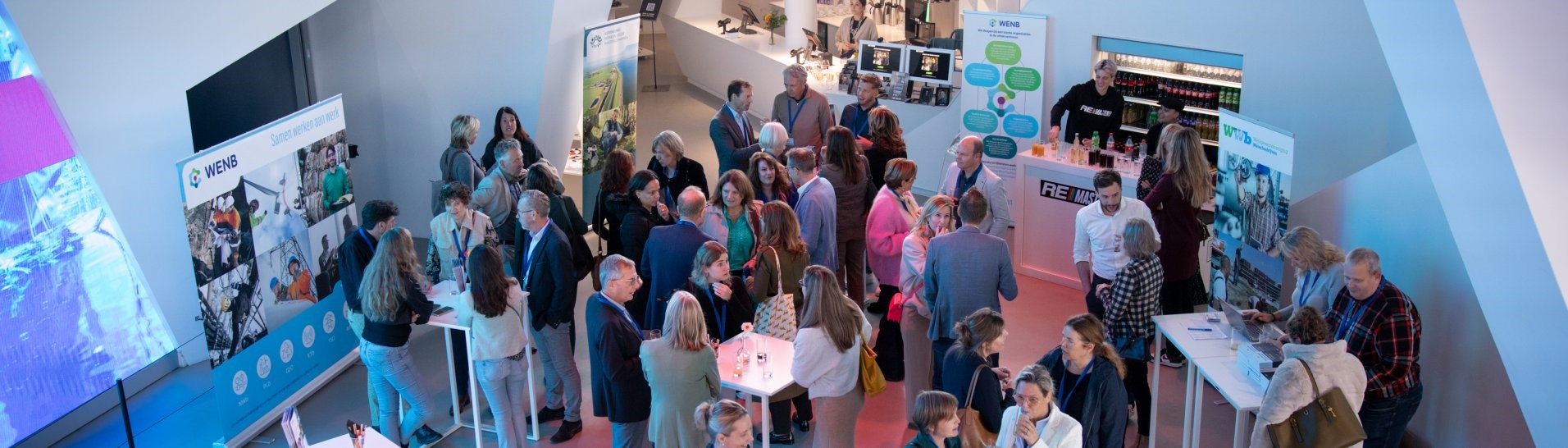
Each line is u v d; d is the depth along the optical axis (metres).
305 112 6.64
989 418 4.85
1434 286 5.52
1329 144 8.07
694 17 16.28
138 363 7.03
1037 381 4.36
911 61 10.83
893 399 6.87
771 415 6.29
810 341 5.16
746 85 8.75
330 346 7.14
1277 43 8.16
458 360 6.81
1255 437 4.79
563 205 6.84
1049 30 9.31
